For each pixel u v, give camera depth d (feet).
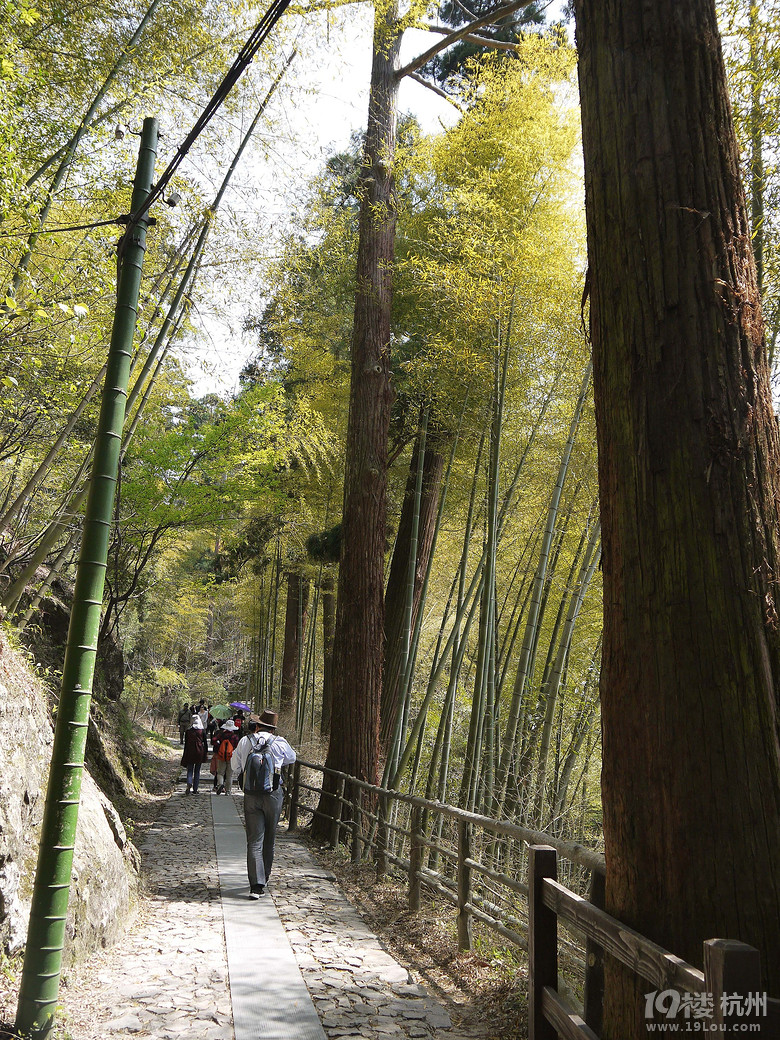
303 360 44.50
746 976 5.04
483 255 23.12
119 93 19.43
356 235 39.09
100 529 11.58
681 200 7.18
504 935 13.12
